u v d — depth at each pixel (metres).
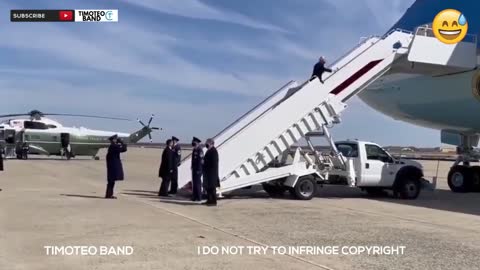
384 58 15.40
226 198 14.57
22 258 6.58
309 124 14.60
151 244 7.54
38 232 8.43
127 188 17.42
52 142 40.41
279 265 6.36
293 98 14.45
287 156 15.20
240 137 13.93
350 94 15.03
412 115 19.91
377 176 15.24
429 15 18.92
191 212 11.26
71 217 10.13
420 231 9.07
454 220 10.66
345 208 12.50
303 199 14.37
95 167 29.69
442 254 7.11
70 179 20.53
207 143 12.72
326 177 15.10
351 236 8.43
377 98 20.77
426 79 18.00
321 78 14.73
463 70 16.48
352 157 15.28
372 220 10.38
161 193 14.70
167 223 9.59
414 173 15.59
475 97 16.47
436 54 15.38
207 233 8.55
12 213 10.59
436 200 15.43
